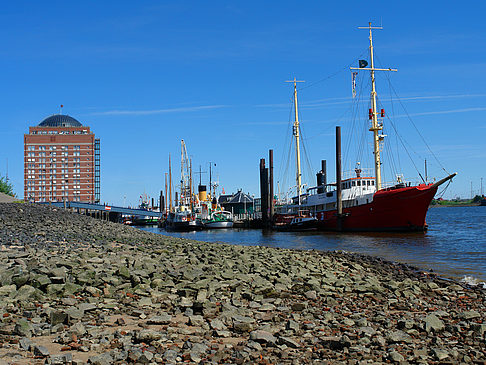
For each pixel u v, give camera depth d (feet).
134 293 51.78
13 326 36.68
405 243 181.27
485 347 38.73
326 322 44.57
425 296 65.05
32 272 54.19
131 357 30.71
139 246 106.93
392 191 227.81
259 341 36.42
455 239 192.54
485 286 78.18
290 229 296.92
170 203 567.59
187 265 75.10
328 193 283.79
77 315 40.63
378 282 72.28
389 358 34.17
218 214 444.96
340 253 126.31
